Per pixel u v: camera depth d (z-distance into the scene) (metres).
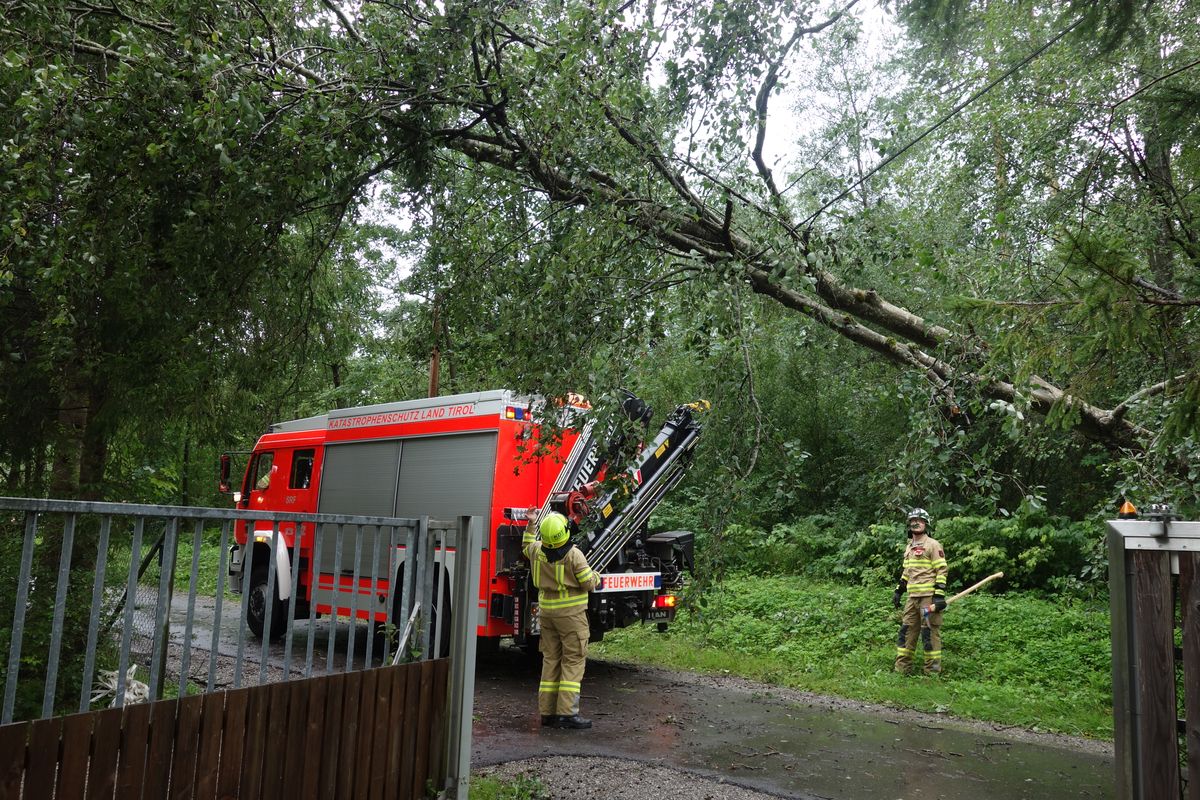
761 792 4.93
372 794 3.88
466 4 5.65
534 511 7.84
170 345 6.20
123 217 5.47
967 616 10.27
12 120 4.74
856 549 13.45
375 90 5.98
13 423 6.85
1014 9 5.14
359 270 10.69
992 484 5.19
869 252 5.52
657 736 6.22
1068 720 6.91
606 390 5.15
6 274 4.65
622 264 5.26
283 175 5.78
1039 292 5.31
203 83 4.94
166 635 3.68
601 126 5.37
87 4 5.31
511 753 5.65
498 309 6.44
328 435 10.29
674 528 15.52
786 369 16.08
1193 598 3.01
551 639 6.62
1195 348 3.93
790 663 9.28
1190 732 2.96
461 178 7.51
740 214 6.22
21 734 2.57
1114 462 6.51
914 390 5.43
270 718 3.41
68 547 2.82
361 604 9.24
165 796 2.99
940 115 11.00
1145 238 5.91
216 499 18.03
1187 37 6.32
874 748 6.02
